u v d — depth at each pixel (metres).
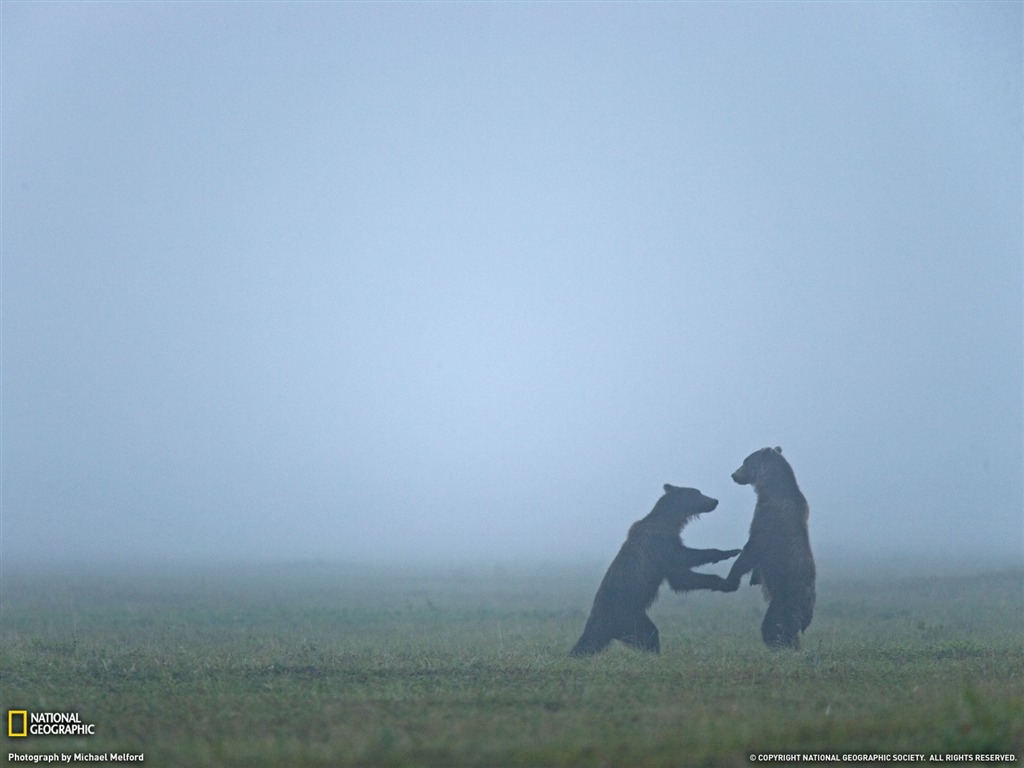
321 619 106.06
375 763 35.84
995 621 95.75
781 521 70.69
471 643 75.88
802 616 69.06
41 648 72.00
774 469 73.38
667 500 72.19
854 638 78.12
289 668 57.56
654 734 38.84
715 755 36.38
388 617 108.69
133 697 49.78
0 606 121.06
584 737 38.31
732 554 70.81
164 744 39.69
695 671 55.59
